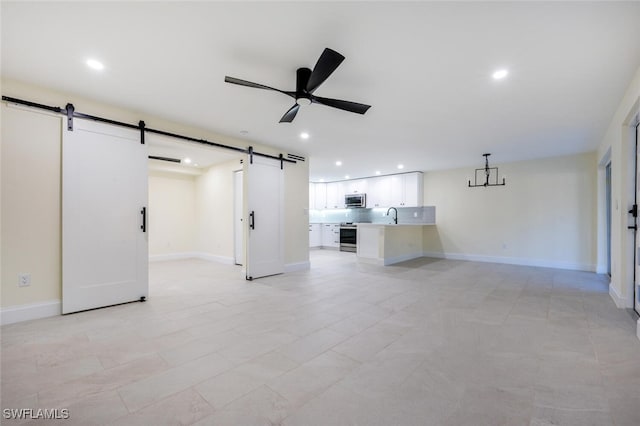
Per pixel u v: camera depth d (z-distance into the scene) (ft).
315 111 10.59
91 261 9.76
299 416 4.62
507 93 9.07
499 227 20.26
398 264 19.81
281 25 5.96
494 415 4.64
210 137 13.14
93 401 4.98
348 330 8.18
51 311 9.09
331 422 4.49
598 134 13.41
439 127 12.41
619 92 8.93
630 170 9.89
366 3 5.32
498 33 6.16
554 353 6.79
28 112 8.65
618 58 7.05
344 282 14.23
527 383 5.55
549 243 18.42
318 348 7.05
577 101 9.62
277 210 16.10
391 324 8.64
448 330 8.20
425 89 8.80
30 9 5.43
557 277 15.35
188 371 5.97
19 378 5.66
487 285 13.60
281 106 10.21
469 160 19.31
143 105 10.11
